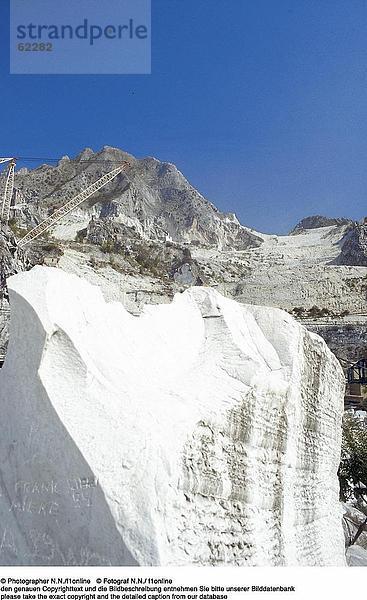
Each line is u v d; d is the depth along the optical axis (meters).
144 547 7.12
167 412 8.51
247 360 10.66
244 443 10.07
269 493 10.88
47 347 8.00
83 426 7.68
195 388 9.64
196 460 8.50
